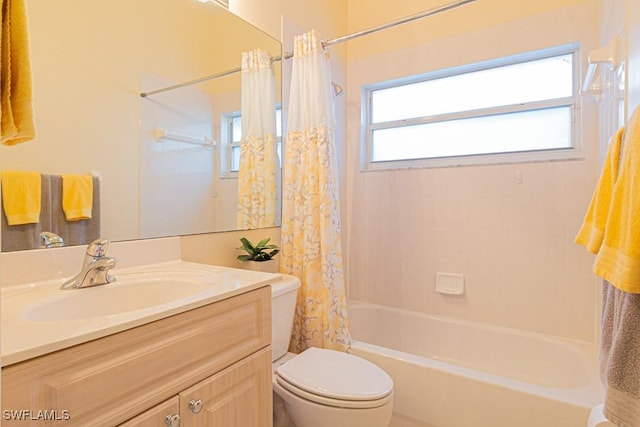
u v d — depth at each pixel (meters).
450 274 2.13
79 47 1.06
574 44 1.80
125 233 1.17
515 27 1.93
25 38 0.58
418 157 2.33
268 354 0.99
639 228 0.65
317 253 1.66
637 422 0.68
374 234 2.42
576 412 1.20
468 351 2.03
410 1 2.27
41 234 0.96
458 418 1.41
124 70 1.17
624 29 1.13
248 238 1.66
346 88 2.49
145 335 0.67
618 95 1.27
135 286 1.01
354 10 2.48
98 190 1.10
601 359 0.83
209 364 0.81
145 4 1.24
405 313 2.25
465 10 2.08
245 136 1.65
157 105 1.28
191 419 0.76
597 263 0.77
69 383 0.56
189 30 1.39
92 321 0.64
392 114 2.44
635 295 0.69
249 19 1.66
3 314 0.71
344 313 1.70
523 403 1.29
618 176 0.76
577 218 1.79
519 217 1.93
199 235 1.43
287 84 1.89
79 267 1.03
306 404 1.17
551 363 1.79
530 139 1.97
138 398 0.66
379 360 1.60
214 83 1.50
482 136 2.11
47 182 0.98
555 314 1.85
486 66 2.08
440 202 2.17
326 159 1.67
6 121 0.56
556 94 1.91
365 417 1.12
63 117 1.02
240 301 0.90
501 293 1.99
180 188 1.36
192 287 0.98
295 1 1.97
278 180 1.83
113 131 1.14
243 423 0.90
